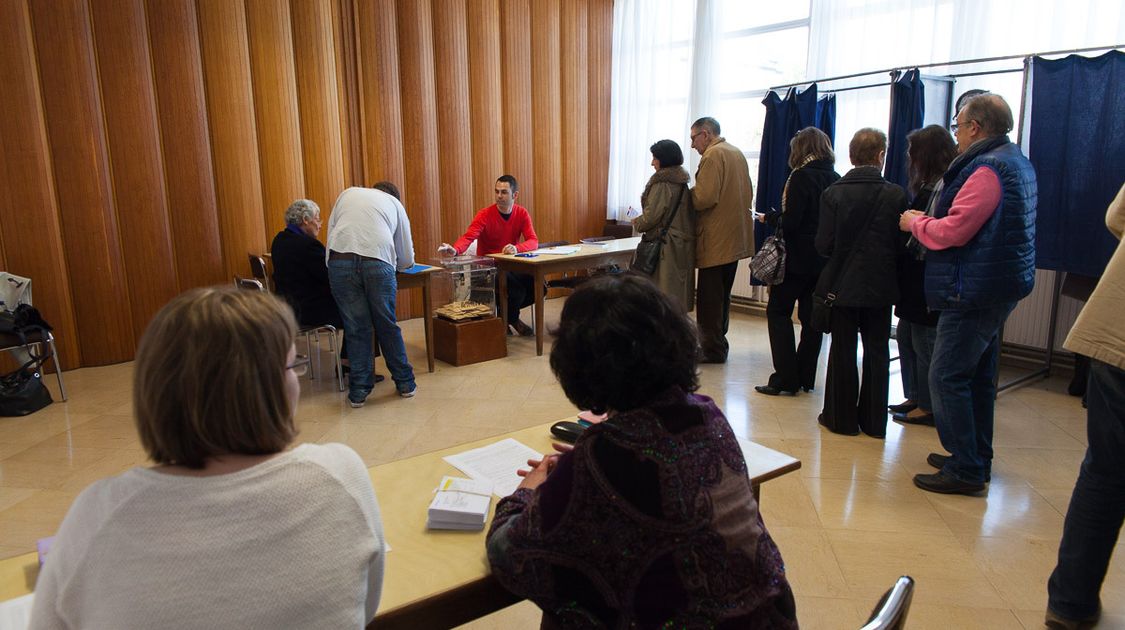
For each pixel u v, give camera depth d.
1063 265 3.78
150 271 4.82
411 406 3.94
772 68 6.01
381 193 3.91
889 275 3.15
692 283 4.67
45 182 4.38
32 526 2.63
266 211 5.28
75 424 3.66
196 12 4.82
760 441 3.36
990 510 2.68
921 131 3.09
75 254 4.56
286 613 0.79
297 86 5.32
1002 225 2.45
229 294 0.87
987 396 2.84
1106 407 1.82
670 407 1.00
